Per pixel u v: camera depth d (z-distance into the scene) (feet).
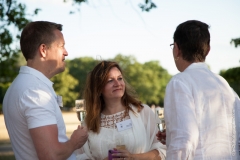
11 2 25.98
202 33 8.17
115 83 11.07
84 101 11.44
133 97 11.42
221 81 8.26
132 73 228.22
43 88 8.16
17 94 8.09
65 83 201.57
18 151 8.36
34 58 8.47
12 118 8.21
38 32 8.46
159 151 10.69
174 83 7.93
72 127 78.28
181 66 8.44
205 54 8.31
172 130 7.58
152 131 11.14
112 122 11.23
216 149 7.63
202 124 7.70
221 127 7.75
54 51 8.54
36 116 7.84
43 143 7.76
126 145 10.86
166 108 7.85
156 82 231.30
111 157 10.00
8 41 28.19
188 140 7.34
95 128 11.21
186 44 8.20
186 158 7.33
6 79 36.14
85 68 221.87
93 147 11.19
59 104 8.68
